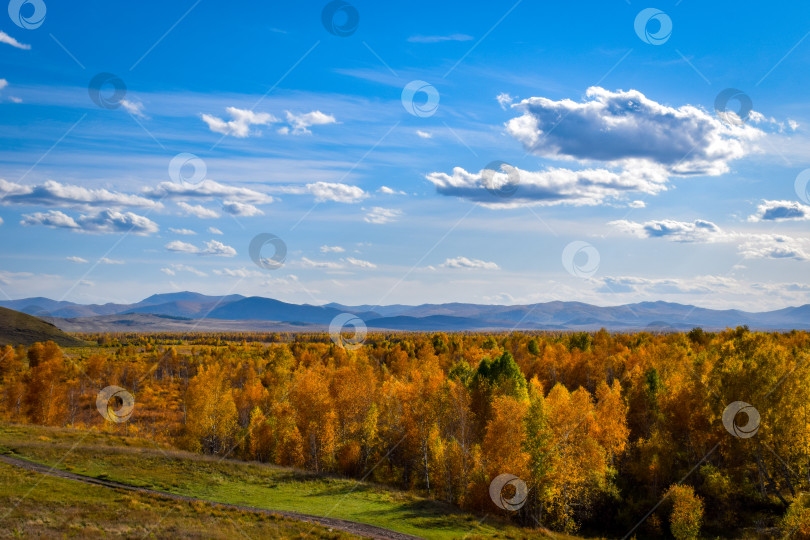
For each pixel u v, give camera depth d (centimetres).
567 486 5266
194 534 3372
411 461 7131
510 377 7362
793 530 4112
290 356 13488
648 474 5778
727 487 5094
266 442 7856
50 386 9925
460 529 4438
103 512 3606
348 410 7538
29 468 4725
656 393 7375
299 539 3638
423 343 15762
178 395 13638
